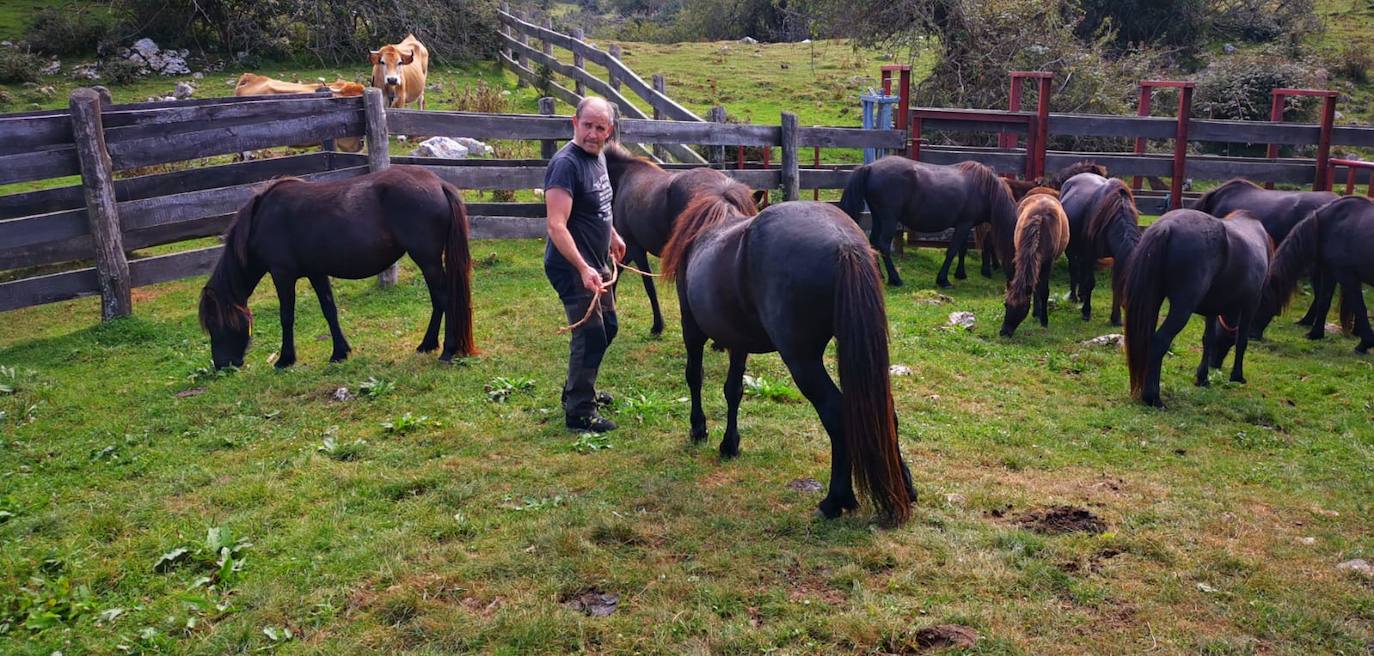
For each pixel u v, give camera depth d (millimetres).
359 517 4145
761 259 3732
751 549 3742
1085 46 17281
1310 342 8141
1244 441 5359
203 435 5258
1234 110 18391
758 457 4797
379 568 3650
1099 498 4352
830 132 10672
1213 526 4039
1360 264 7578
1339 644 3129
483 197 11672
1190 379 6785
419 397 5836
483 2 21234
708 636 3139
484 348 6840
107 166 7383
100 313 8102
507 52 21156
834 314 3461
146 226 7688
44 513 4273
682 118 13023
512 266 9336
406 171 6355
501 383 5949
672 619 3254
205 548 3824
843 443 3859
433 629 3238
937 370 6551
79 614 3428
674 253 4633
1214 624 3238
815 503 4199
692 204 4676
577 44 17391
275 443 5133
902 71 10922
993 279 10383
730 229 4125
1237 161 11164
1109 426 5598
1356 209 7605
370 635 3225
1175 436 5430
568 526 3955
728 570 3598
